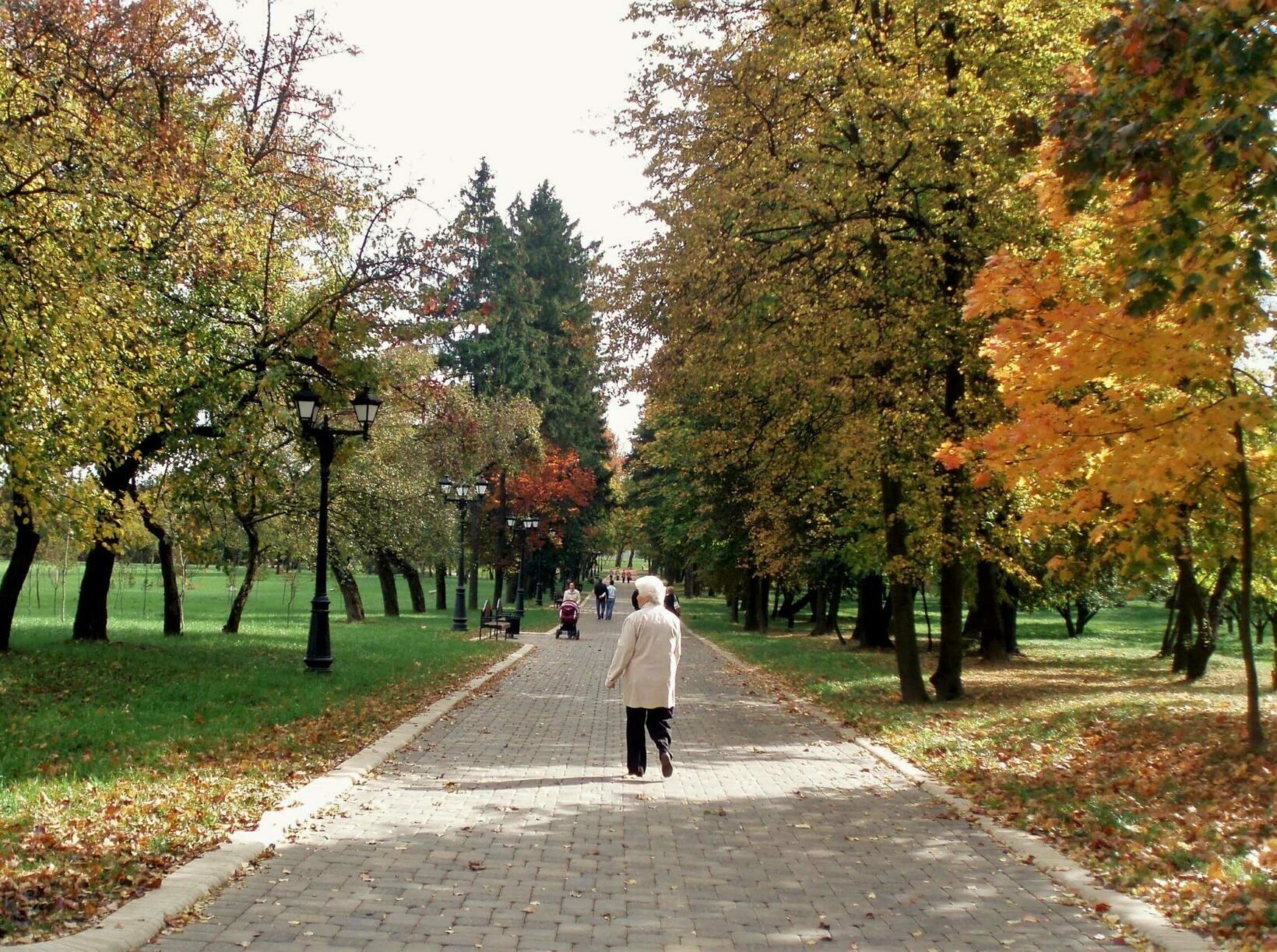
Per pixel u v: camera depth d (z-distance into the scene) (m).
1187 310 8.04
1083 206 8.16
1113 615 70.25
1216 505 12.15
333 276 17.80
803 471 19.36
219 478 18.97
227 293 16.20
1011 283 9.88
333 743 11.14
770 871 6.77
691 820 8.24
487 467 44.16
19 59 11.17
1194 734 11.45
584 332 18.50
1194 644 20.72
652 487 46.75
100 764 9.14
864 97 14.77
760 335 16.39
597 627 43.91
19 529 17.38
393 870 6.48
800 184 15.23
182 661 17.69
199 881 5.86
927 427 16.47
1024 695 17.47
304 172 16.70
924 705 16.58
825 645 33.56
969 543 16.92
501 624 33.16
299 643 24.02
